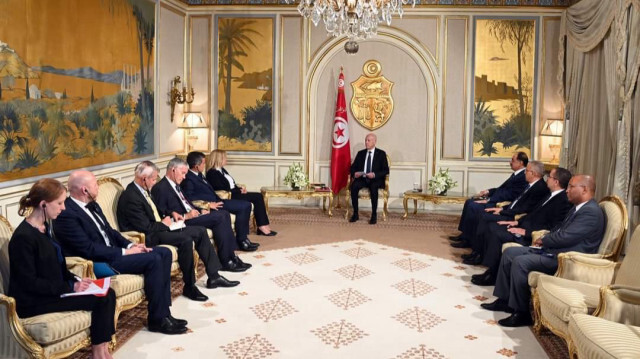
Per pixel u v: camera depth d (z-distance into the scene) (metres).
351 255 6.85
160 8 8.58
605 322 3.52
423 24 9.52
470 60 9.48
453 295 5.48
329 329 4.62
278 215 9.17
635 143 6.49
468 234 7.26
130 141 7.66
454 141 9.64
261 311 4.99
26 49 5.41
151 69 8.30
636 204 6.52
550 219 5.48
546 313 4.20
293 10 9.62
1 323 3.40
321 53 9.67
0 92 5.05
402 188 9.82
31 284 3.58
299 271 6.18
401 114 9.72
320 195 8.87
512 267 4.75
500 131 9.55
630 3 6.40
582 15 8.05
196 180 6.95
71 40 6.16
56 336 3.48
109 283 3.90
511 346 4.33
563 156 8.73
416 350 4.25
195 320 4.77
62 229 4.29
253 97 9.80
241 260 6.42
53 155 5.90
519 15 9.33
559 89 8.89
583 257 4.39
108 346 4.00
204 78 9.80
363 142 9.81
